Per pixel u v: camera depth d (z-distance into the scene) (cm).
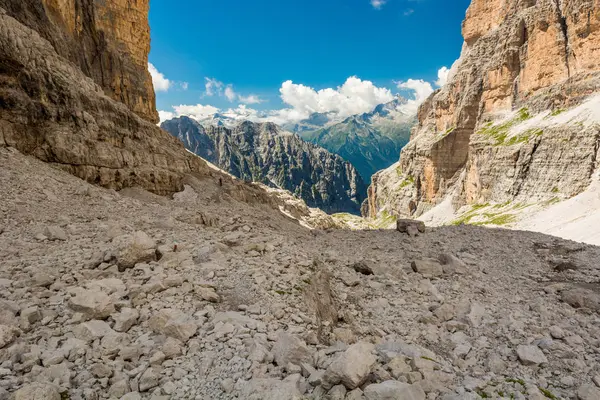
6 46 3039
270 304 1066
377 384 683
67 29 5462
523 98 14638
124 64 6956
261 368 736
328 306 1291
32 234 1606
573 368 1016
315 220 10144
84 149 3516
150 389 666
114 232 1700
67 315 881
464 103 17562
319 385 697
